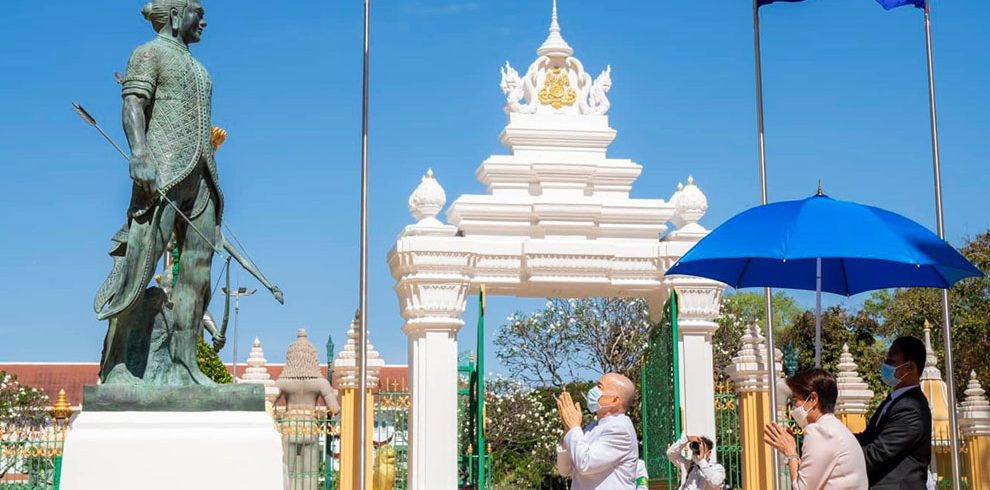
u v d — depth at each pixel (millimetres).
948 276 10445
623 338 37000
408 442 16953
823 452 7793
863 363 39250
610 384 8531
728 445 18750
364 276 14188
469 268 16922
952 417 14648
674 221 18203
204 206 10328
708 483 12914
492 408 40062
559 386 37812
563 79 18344
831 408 8133
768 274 11172
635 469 8508
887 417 8477
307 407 18922
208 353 26672
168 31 10477
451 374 16656
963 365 34000
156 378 10047
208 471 9641
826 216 9227
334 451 18984
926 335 21328
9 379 39688
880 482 8336
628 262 17312
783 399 18703
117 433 9570
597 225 17625
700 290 17266
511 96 18234
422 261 16625
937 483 19859
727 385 21328
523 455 41594
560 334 37344
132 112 9977
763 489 18250
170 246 12508
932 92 15891
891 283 10797
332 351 19797
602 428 8422
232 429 9797
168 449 9609
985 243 34875
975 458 19781
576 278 17125
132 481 9500
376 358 18156
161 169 9977
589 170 17797
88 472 9445
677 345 16562
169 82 10188
